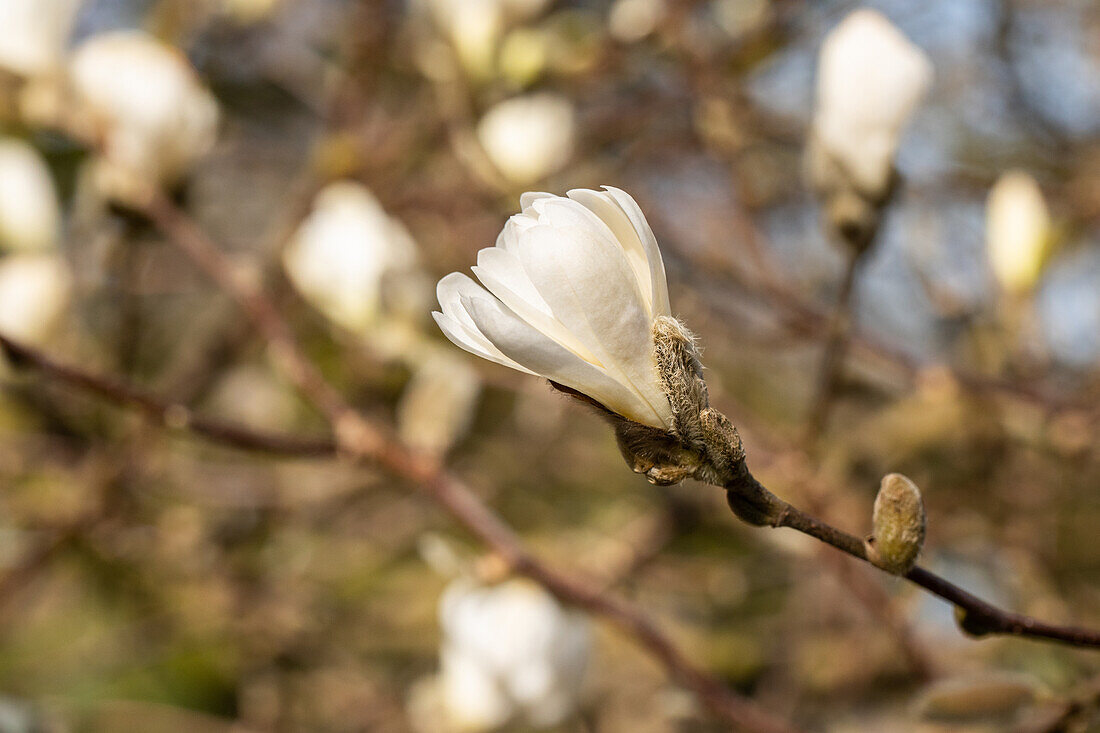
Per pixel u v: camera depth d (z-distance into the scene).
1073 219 1.17
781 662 1.22
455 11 1.04
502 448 1.32
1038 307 1.00
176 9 1.03
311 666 1.22
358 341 0.93
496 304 0.55
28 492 1.07
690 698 0.77
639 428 0.56
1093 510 1.08
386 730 1.19
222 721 1.15
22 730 0.80
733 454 0.56
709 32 1.26
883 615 0.86
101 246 0.98
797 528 0.56
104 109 0.80
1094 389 1.02
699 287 1.13
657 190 1.39
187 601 1.18
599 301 0.55
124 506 1.08
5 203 0.88
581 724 1.10
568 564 1.15
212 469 1.19
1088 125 1.43
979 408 1.02
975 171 1.33
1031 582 1.00
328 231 0.91
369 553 1.30
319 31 1.39
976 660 0.96
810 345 1.04
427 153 1.21
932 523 1.06
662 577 1.17
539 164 1.02
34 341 0.87
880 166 0.72
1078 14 1.43
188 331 1.30
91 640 1.19
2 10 0.79
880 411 1.10
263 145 1.45
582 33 1.20
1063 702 0.63
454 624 0.81
